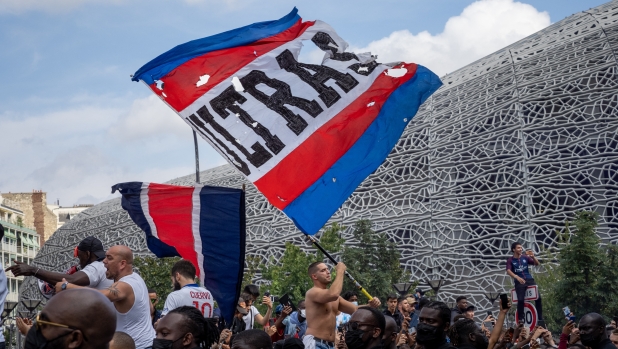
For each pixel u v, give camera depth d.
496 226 38.16
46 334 3.03
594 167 36.03
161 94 8.78
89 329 3.06
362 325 6.30
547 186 37.34
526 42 47.59
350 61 9.33
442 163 42.00
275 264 44.69
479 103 43.12
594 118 37.12
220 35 9.06
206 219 9.02
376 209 43.59
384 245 39.44
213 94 8.83
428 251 40.00
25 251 87.12
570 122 37.75
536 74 41.84
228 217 8.97
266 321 13.15
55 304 3.08
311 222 8.84
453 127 43.31
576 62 40.34
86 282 7.78
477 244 40.12
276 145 8.89
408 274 39.03
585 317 7.93
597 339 7.83
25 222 98.50
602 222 34.94
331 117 9.11
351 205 45.12
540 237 37.88
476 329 7.28
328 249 38.94
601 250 32.97
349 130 9.16
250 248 47.22
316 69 9.23
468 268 38.19
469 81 46.38
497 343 7.54
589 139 36.72
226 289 8.85
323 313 8.86
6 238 80.69
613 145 38.06
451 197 40.59
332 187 8.91
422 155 43.53
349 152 9.10
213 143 8.73
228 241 8.95
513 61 44.75
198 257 8.95
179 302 8.48
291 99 9.05
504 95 42.22
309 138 8.98
